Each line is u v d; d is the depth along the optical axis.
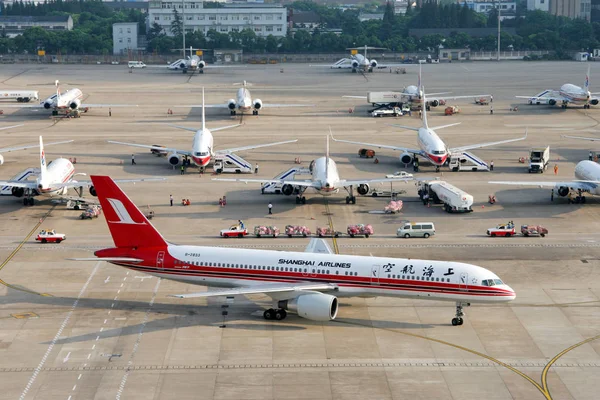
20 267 147.75
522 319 123.69
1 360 109.75
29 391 101.25
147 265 128.38
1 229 172.12
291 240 165.00
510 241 163.62
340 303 130.62
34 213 185.25
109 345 114.44
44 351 112.50
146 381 103.94
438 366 108.12
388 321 123.12
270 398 99.56
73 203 189.12
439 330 119.75
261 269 124.12
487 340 116.12
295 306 119.31
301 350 112.88
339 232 169.88
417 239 165.38
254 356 111.00
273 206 192.12
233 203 194.88
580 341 115.75
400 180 192.62
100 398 99.56
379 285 120.12
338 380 104.12
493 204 193.25
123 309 127.88
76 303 130.38
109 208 128.50
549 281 140.00
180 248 128.00
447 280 117.44
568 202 194.62
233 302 131.38
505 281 140.00
